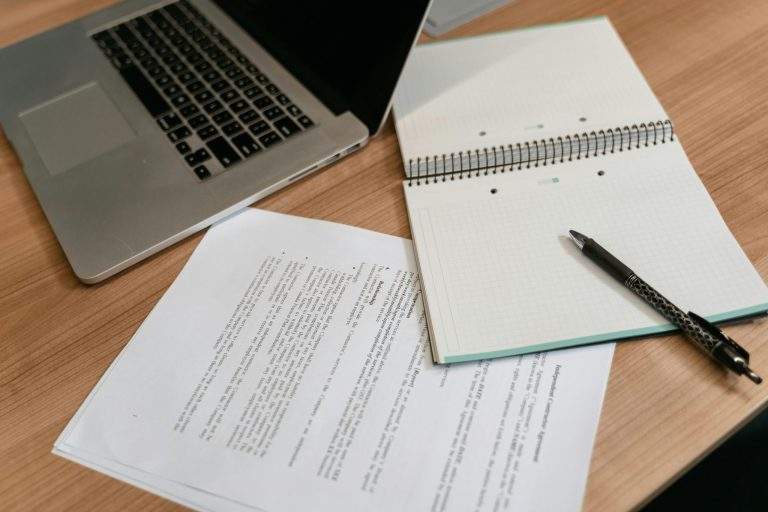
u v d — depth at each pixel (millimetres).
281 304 500
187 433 437
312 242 537
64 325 503
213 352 477
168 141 592
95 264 516
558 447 405
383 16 562
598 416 416
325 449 419
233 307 501
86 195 561
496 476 398
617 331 448
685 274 473
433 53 678
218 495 408
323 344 472
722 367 428
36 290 527
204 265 528
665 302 447
